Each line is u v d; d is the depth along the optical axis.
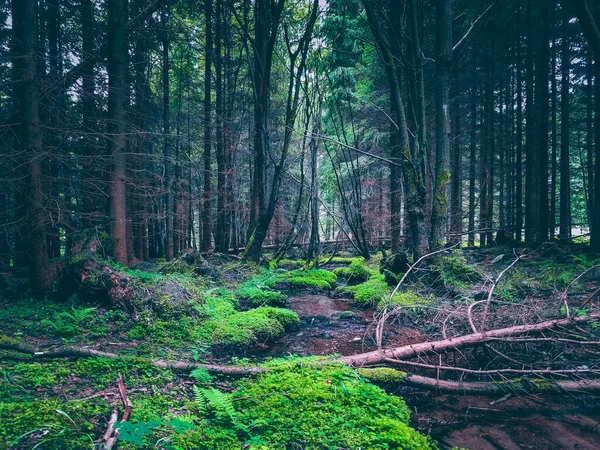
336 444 3.20
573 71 18.19
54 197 8.91
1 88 8.84
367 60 18.17
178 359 5.21
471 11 13.64
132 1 12.30
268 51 14.05
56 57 8.72
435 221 10.06
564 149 18.06
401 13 12.59
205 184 16.30
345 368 4.77
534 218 16.06
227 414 3.46
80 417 3.21
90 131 9.82
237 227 21.22
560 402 4.50
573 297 7.43
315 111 14.55
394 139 15.01
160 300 6.84
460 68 18.05
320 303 10.21
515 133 20.08
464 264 9.72
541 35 16.53
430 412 4.36
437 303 8.17
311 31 13.18
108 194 9.99
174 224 18.53
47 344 5.22
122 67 9.99
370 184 20.44
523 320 6.14
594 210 10.84
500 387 4.68
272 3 13.53
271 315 8.06
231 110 17.38
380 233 22.28
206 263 11.63
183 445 2.97
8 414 3.13
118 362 4.50
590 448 3.60
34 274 7.35
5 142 8.23
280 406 3.74
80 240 8.66
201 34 17.17
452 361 5.70
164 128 14.13
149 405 3.61
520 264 11.48
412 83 11.23
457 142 19.06
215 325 6.81
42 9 11.32
